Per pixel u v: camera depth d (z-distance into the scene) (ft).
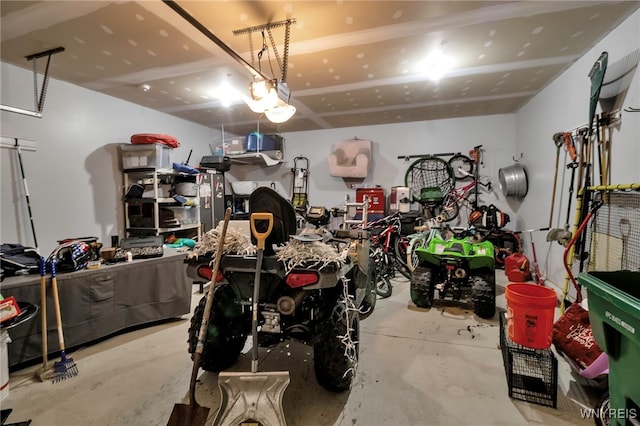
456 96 12.59
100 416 5.15
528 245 13.61
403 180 17.51
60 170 10.66
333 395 5.67
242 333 6.29
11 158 9.36
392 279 13.98
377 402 5.48
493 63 9.40
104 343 7.70
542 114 11.93
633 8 6.64
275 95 8.23
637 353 3.43
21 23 7.11
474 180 15.84
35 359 6.86
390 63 9.34
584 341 5.70
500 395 5.63
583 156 8.81
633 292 4.46
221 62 9.25
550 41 8.11
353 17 6.87
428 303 9.97
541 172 12.10
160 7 6.51
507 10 6.63
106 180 12.19
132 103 13.30
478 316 9.36
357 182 18.40
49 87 10.32
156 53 8.64
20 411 5.27
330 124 17.72
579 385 5.84
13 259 7.04
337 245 6.91
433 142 16.87
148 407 5.37
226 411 4.40
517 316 5.56
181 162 16.24
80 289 7.29
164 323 8.96
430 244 10.31
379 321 9.07
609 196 7.23
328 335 5.44
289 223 5.54
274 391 4.56
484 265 9.21
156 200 12.17
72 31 7.49
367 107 14.14
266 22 7.07
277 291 5.57
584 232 7.86
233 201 18.28
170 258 8.88
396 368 6.56
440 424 4.95
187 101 13.11
